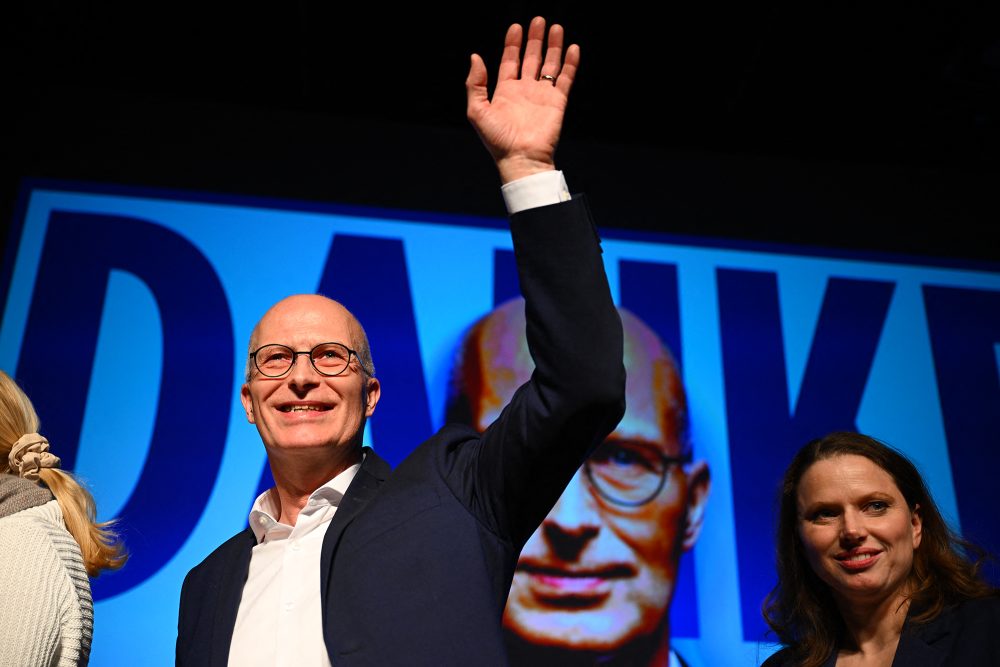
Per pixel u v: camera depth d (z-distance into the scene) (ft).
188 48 12.45
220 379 11.00
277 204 12.00
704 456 11.27
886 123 13.61
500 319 11.70
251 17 12.16
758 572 10.76
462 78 12.95
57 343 10.84
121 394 10.74
